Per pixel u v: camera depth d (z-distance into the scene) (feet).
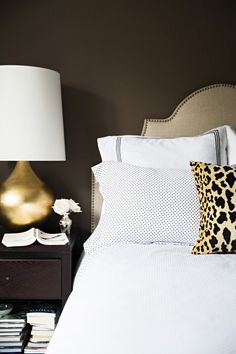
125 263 4.79
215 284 4.03
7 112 6.64
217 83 8.27
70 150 8.35
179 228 5.97
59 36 8.17
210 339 2.94
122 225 6.03
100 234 6.20
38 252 6.52
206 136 7.36
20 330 6.72
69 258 6.57
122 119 8.32
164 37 8.23
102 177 6.82
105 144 7.57
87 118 8.31
